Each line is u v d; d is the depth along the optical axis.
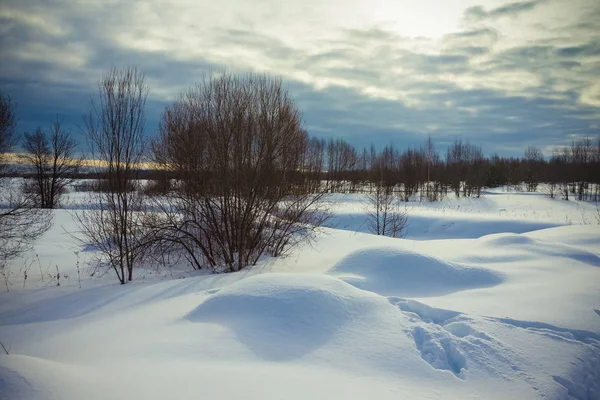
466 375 4.21
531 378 4.20
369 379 4.03
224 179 11.11
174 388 3.52
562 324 5.31
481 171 54.09
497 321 5.38
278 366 4.23
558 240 12.08
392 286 7.32
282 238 12.57
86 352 4.82
